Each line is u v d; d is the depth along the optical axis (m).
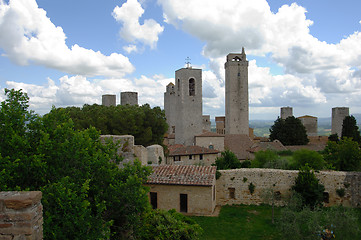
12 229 6.51
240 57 89.19
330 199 24.22
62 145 10.98
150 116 43.00
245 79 88.06
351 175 24.03
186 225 14.84
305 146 63.50
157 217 14.31
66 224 8.78
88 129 14.03
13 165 9.62
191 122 65.62
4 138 10.79
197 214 22.39
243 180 25.55
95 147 12.76
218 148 60.31
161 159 31.27
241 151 58.34
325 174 24.39
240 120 88.38
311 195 23.06
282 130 74.12
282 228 17.56
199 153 48.50
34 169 10.29
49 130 12.09
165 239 13.42
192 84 66.44
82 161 11.09
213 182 23.23
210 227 20.02
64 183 9.39
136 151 22.45
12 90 11.98
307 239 16.48
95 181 11.77
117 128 37.69
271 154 39.19
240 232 19.38
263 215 22.75
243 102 88.19
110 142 14.23
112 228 13.02
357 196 23.91
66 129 12.11
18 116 11.58
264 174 25.36
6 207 6.50
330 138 71.81
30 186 10.33
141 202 11.65
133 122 38.53
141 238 13.27
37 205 6.91
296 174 24.75
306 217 17.53
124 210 11.98
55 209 8.95
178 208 22.50
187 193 22.45
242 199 25.53
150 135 40.78
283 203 24.89
